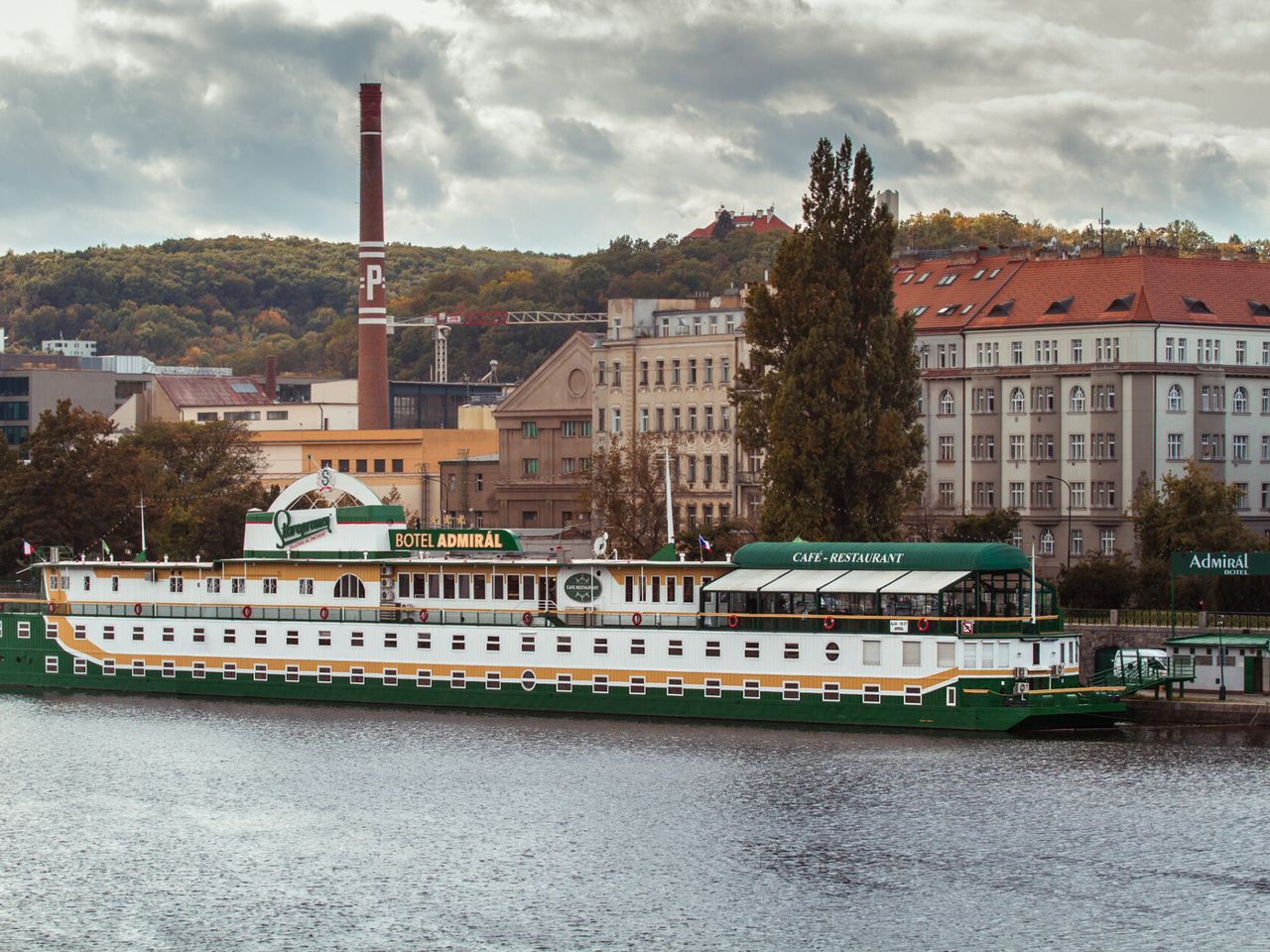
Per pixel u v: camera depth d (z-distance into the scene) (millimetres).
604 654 121812
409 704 127375
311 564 130250
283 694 130875
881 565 116062
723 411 186125
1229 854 92375
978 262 179750
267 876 92750
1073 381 164250
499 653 124625
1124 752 110188
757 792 103188
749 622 118250
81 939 84625
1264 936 82812
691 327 191750
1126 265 166875
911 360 139750
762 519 138125
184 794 106938
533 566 124438
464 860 94250
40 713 128875
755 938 83312
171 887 91312
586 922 85562
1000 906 86375
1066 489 164875
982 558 113312
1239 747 111375
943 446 172500
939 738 113562
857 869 91438
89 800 106062
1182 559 122562
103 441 178875
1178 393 162375
